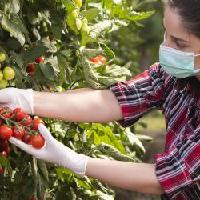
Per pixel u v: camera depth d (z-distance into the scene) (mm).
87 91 3154
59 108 3055
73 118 3100
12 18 2828
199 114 2932
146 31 11188
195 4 2635
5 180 3182
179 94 3043
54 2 3090
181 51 2803
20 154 3150
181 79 3004
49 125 3373
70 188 3463
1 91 2945
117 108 3145
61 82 3191
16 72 2936
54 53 3119
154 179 2805
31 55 2967
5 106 2949
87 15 3197
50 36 3246
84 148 3447
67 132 3439
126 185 2824
